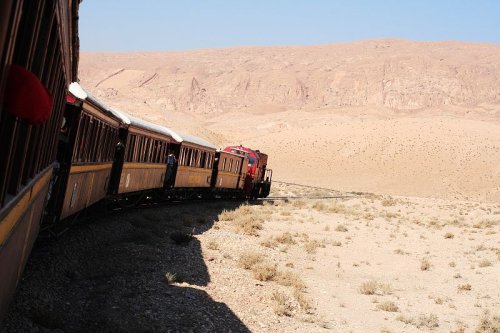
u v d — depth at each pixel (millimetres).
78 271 14148
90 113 14125
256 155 49094
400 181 117125
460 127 151250
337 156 132000
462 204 75625
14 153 5098
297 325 14094
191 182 33594
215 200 41719
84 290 12789
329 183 114000
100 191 18594
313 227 36875
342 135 145625
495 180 116812
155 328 11133
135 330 10672
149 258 17188
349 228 38562
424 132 143875
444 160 126125
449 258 28453
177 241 21422
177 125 162500
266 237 28984
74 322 10469
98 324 10672
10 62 4039
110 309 11734
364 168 124750
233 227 30359
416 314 16922
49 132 8977
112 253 17016
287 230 33594
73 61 11328
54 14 5668
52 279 12570
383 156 129500
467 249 31953
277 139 148375
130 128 21312
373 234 36500
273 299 16109
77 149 13305
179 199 35031
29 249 9281
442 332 15109
